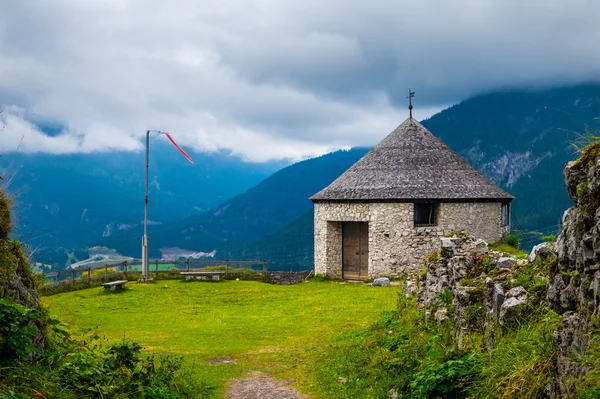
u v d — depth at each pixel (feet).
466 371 23.13
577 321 16.72
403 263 92.94
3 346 19.54
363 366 34.68
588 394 14.60
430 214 94.94
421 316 38.52
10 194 25.58
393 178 95.66
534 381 18.13
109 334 51.44
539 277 24.67
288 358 40.83
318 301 69.82
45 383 20.02
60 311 64.03
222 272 96.89
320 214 100.58
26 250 27.20
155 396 26.66
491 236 96.43
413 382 25.26
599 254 15.69
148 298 75.56
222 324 56.65
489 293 26.53
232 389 33.04
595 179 16.30
